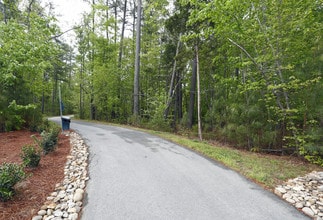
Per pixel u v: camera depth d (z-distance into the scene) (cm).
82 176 374
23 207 261
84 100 2055
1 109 794
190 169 421
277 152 664
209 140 884
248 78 794
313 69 540
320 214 252
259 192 316
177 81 1481
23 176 306
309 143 530
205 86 1256
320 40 530
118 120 1725
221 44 860
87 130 998
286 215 251
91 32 1734
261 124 662
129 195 301
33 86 952
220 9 584
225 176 384
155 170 411
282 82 577
